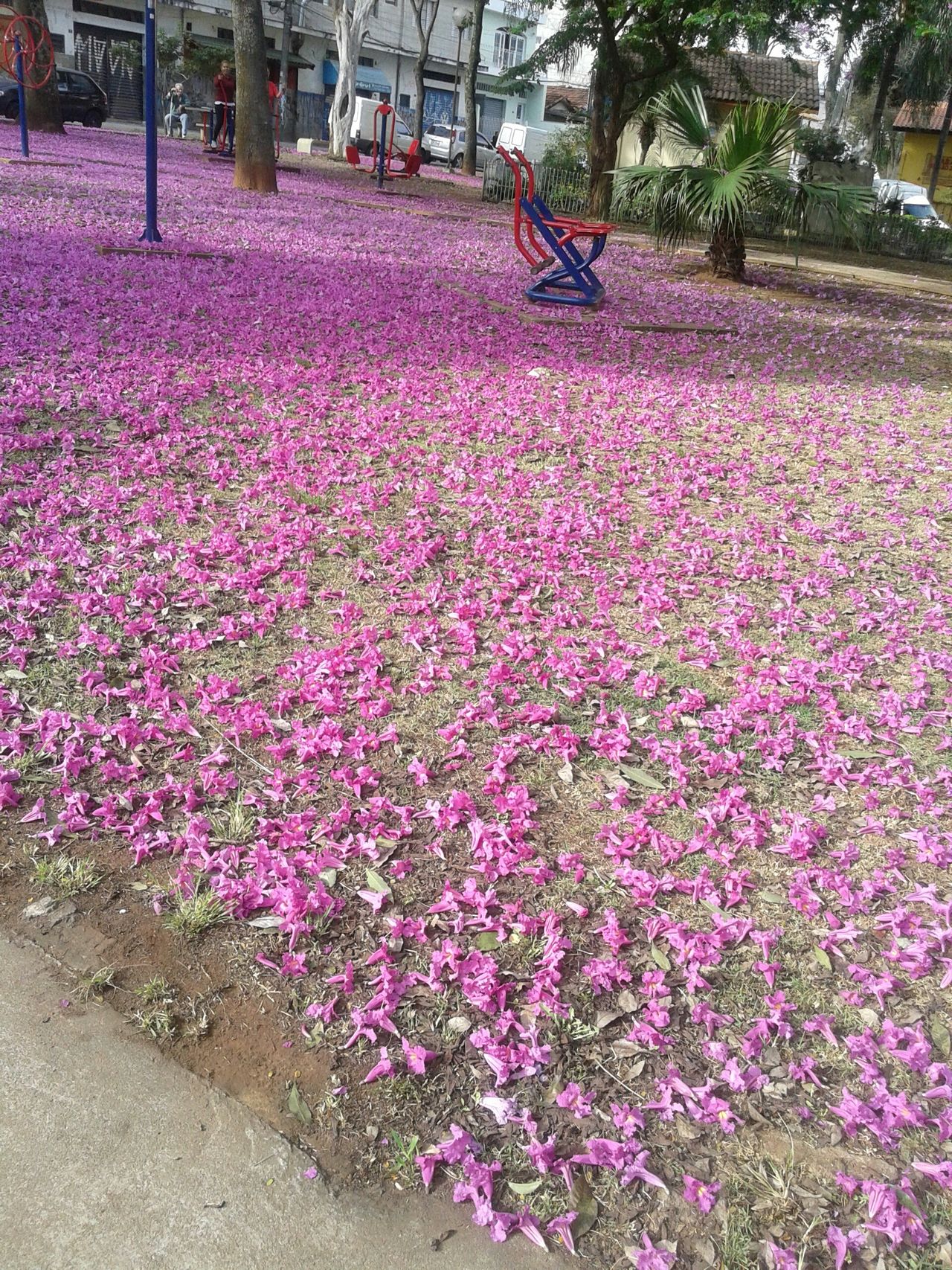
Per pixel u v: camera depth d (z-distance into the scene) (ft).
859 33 79.77
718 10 57.62
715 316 37.24
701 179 41.78
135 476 15.31
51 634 10.85
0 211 38.37
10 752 8.95
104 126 112.06
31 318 23.58
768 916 7.92
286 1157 5.66
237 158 60.08
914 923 7.93
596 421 21.49
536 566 13.82
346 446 17.95
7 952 6.86
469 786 9.14
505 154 34.45
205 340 24.02
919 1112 6.20
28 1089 5.89
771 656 12.02
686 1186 5.68
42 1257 5.05
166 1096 5.96
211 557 12.87
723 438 21.42
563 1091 6.24
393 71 172.45
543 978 7.04
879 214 83.15
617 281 44.24
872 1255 5.44
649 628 12.42
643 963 7.36
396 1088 6.16
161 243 35.96
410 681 10.73
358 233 47.85
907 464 20.51
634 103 70.95
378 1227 5.36
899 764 9.99
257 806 8.57
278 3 143.64
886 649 12.52
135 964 6.88
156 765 8.98
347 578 12.96
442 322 29.78
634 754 9.88
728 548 15.34
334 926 7.40
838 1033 6.92
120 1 129.80
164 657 10.47
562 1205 5.56
